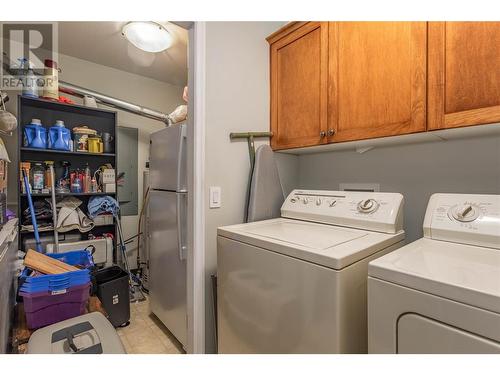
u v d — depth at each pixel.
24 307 1.45
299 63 1.53
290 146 1.59
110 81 3.03
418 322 0.66
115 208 2.74
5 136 2.31
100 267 2.61
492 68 0.90
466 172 1.23
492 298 0.56
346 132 1.31
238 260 1.14
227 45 1.51
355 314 0.85
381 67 1.18
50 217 2.45
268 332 1.00
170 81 3.44
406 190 1.43
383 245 1.01
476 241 0.95
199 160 1.41
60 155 2.65
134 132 3.22
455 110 0.98
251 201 1.55
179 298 1.81
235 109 1.55
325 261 0.83
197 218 1.42
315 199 1.47
